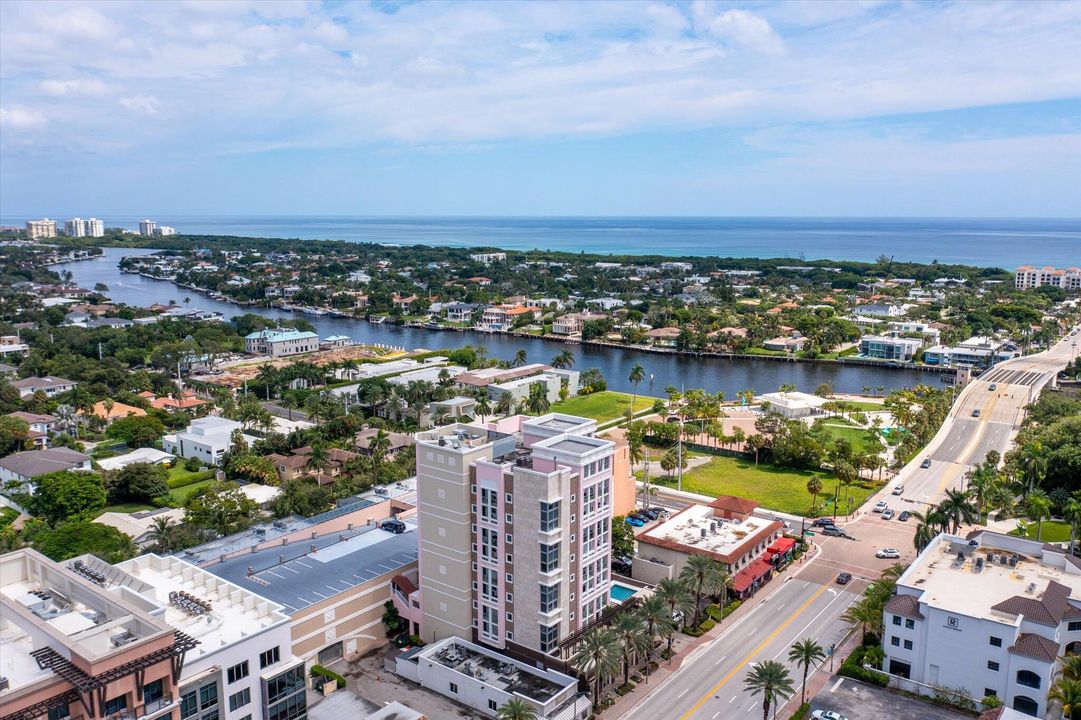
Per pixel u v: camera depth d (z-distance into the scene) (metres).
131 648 75.31
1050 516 185.25
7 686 72.69
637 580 152.25
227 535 159.62
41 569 94.69
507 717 97.62
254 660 96.06
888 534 178.25
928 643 115.12
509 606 118.56
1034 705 107.19
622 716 110.44
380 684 119.31
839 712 110.25
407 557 141.25
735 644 130.50
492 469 117.19
